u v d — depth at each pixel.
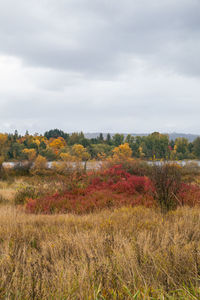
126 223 4.71
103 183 10.89
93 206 8.01
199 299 1.88
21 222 5.36
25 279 2.27
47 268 2.74
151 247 3.03
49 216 6.61
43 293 2.10
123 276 2.35
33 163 26.61
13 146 63.47
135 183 9.79
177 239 3.22
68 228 4.62
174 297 1.95
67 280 2.21
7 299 1.94
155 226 4.32
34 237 4.01
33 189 11.02
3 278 2.29
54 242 3.49
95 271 2.34
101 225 4.50
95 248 3.07
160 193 6.62
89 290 2.06
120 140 137.88
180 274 2.36
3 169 24.56
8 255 2.82
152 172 7.01
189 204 6.69
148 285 2.16
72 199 8.99
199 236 3.60
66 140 152.88
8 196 11.91
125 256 2.71
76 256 2.99
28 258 2.83
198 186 8.82
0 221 5.50
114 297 1.95
